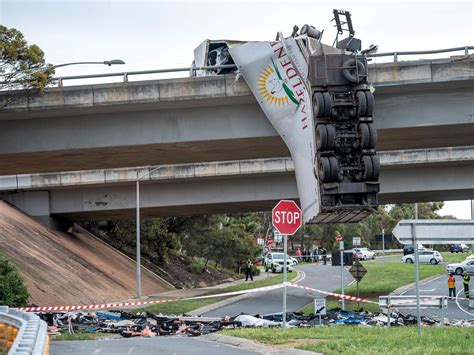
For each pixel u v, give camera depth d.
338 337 33.09
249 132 53.97
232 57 52.00
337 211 49.78
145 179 89.56
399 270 131.38
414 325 45.47
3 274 51.06
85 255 96.44
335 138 48.50
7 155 56.06
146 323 47.78
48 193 99.50
